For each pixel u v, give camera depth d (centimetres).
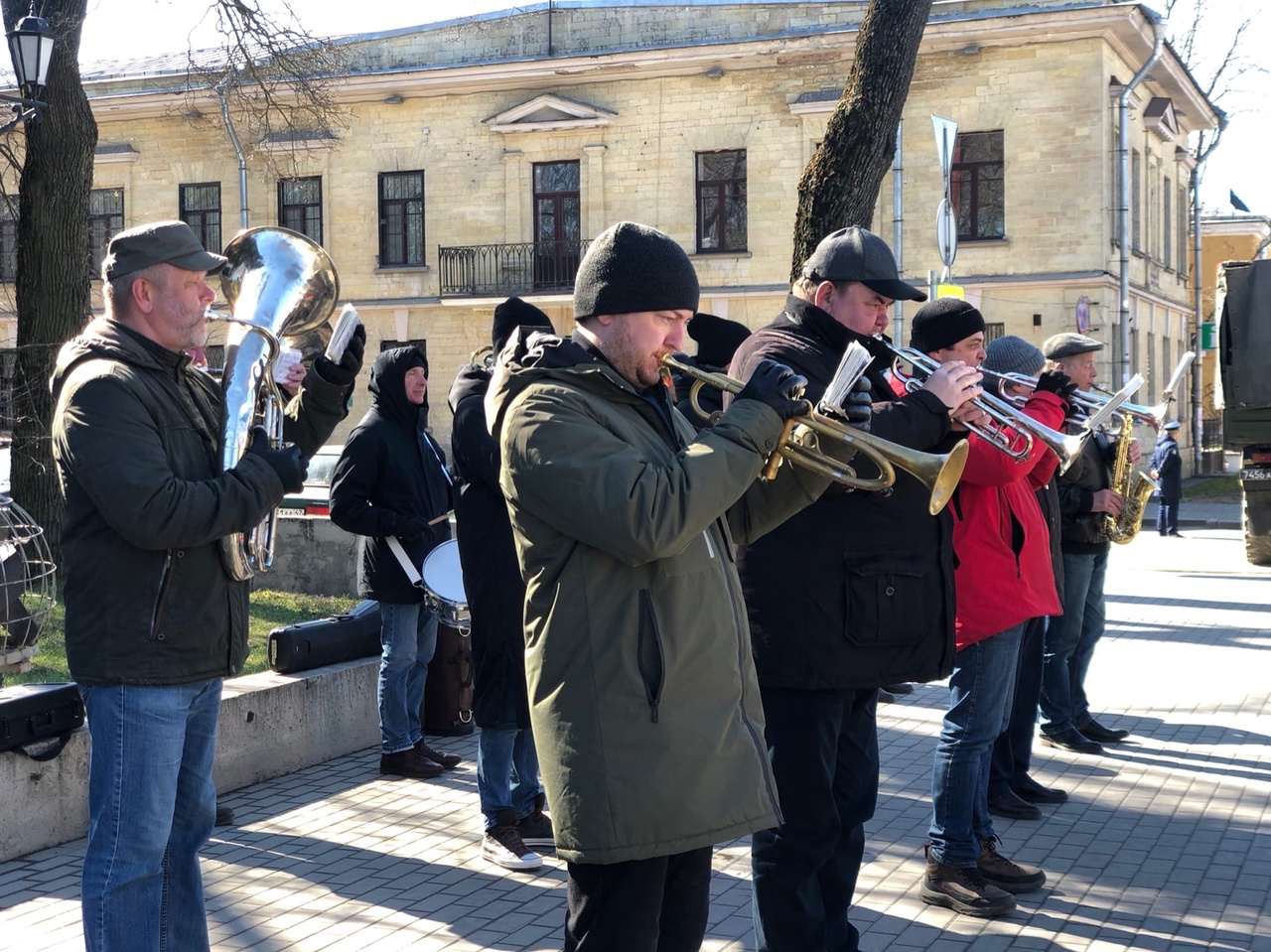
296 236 372
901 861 512
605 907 272
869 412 312
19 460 1127
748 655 288
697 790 266
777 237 2666
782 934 354
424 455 623
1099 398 647
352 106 2903
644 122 2736
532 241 2830
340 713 662
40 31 1064
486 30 2836
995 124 2527
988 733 457
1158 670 879
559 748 269
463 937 430
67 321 1143
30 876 479
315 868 495
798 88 2641
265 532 352
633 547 259
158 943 329
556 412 270
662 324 289
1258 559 1527
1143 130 2906
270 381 351
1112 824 554
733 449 271
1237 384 1513
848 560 354
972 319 463
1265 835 538
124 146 2992
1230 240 4384
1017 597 455
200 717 348
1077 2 2481
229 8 1337
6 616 604
